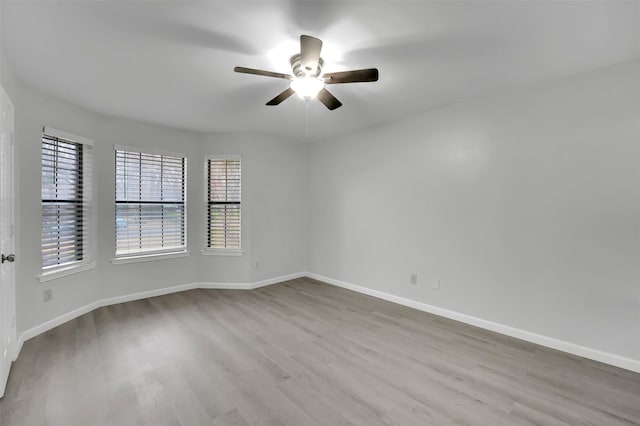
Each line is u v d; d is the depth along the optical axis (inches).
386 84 104.6
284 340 106.7
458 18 68.8
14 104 94.8
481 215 117.9
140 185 149.8
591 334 94.7
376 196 155.5
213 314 130.9
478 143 118.1
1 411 68.7
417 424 66.4
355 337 109.4
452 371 87.5
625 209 89.0
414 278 139.8
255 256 172.7
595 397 76.1
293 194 190.2
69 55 84.5
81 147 129.1
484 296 117.7
